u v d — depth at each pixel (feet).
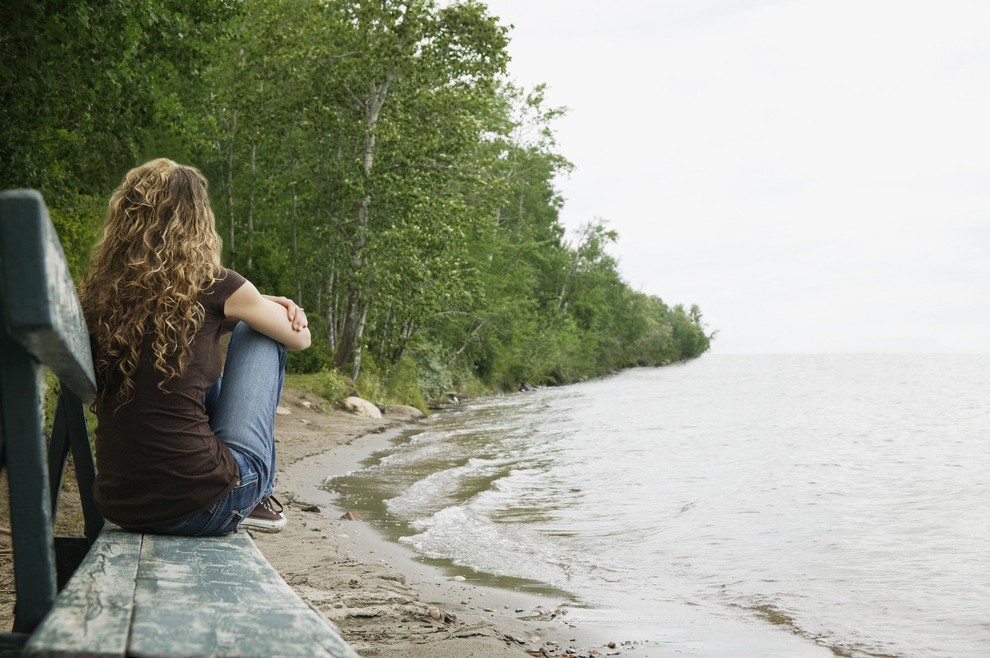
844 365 410.11
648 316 345.10
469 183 97.35
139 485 8.16
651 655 17.88
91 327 8.18
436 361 133.49
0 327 4.91
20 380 5.07
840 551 28.25
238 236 110.01
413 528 32.99
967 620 20.26
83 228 42.70
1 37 30.19
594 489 43.32
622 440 69.36
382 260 91.91
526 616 20.89
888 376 253.24
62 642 4.39
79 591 5.60
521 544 30.14
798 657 17.67
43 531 5.31
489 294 155.02
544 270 229.45
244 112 99.14
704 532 32.01
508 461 55.26
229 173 107.76
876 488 43.01
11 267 4.10
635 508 37.58
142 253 8.39
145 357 8.20
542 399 138.41
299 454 55.47
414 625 18.33
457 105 95.81
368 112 96.22
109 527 8.61
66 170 38.70
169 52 38.22
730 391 162.71
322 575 22.38
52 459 8.86
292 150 107.14
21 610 5.36
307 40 93.97
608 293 274.57
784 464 53.42
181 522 8.29
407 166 92.73
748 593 23.29
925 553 27.71
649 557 28.04
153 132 45.83
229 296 8.84
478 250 150.51
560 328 219.00
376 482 45.34
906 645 18.54
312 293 118.11
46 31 30.25
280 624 4.98
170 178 8.71
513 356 172.35
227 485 8.47
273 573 6.56
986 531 31.07
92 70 33.45
